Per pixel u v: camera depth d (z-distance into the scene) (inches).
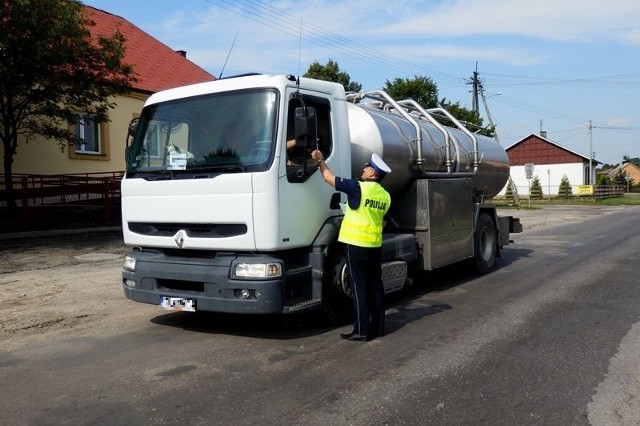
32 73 489.1
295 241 229.5
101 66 530.9
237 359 210.5
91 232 556.1
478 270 391.2
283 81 227.5
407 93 1179.3
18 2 454.6
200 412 162.7
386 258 281.9
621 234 687.7
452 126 426.6
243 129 228.7
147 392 178.4
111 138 767.1
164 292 238.1
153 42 962.1
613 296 317.4
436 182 321.7
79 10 525.0
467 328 252.7
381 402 168.7
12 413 163.6
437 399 171.0
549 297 316.2
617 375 190.7
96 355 218.1
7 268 396.5
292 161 229.0
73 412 163.8
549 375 191.3
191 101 243.8
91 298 319.0
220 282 223.1
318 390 178.5
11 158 546.6
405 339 235.8
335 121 256.4
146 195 246.1
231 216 224.1
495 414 160.4
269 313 219.8
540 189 1961.1
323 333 245.4
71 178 599.8
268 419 157.5
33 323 267.3
